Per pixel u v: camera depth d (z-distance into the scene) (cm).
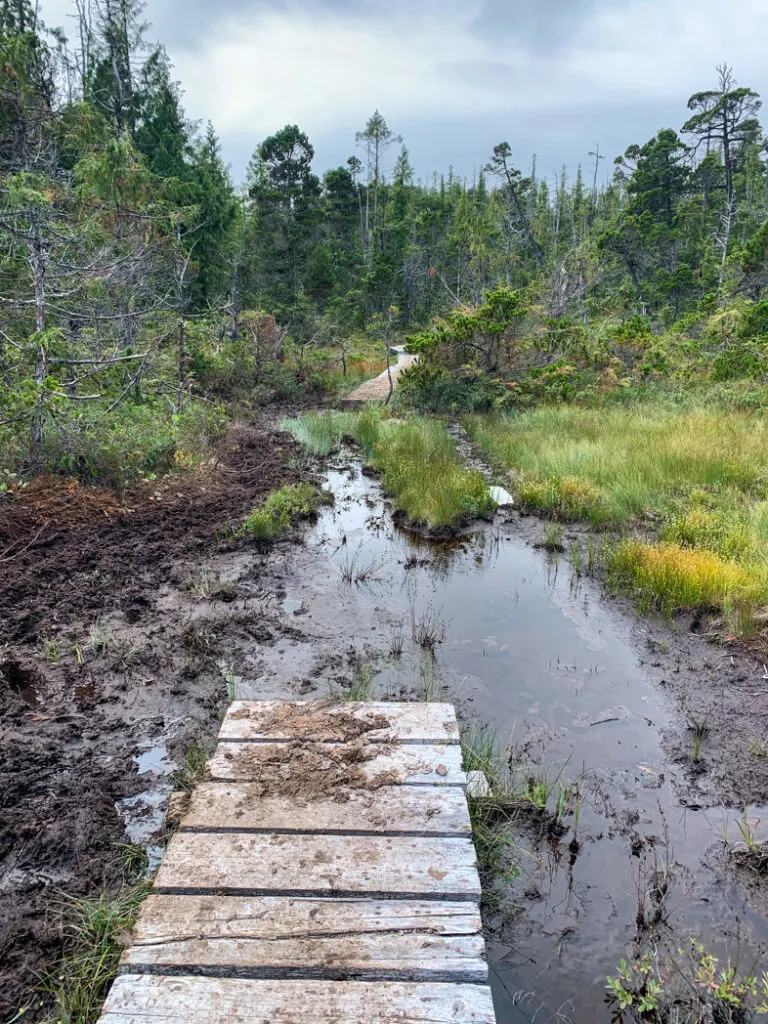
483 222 4041
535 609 602
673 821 362
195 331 1645
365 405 1638
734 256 2206
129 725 423
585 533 789
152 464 915
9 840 330
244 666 495
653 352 1650
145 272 1292
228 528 763
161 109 2564
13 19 1533
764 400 1289
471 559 717
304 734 372
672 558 632
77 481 789
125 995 233
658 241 3516
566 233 4634
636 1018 266
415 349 1641
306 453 1162
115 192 1209
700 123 3759
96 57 2564
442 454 1095
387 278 3650
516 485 948
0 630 519
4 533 659
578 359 1653
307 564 691
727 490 838
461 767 347
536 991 275
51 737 407
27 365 925
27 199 845
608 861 337
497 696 470
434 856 290
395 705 404
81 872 313
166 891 274
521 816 364
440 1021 225
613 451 1016
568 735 430
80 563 640
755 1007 266
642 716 450
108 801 358
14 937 281
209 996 232
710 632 550
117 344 1174
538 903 314
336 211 4656
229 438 1193
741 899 316
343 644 533
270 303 2886
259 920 260
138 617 560
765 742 421
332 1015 227
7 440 774
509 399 1547
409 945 251
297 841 298
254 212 3519
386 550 738
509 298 1614
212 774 340
